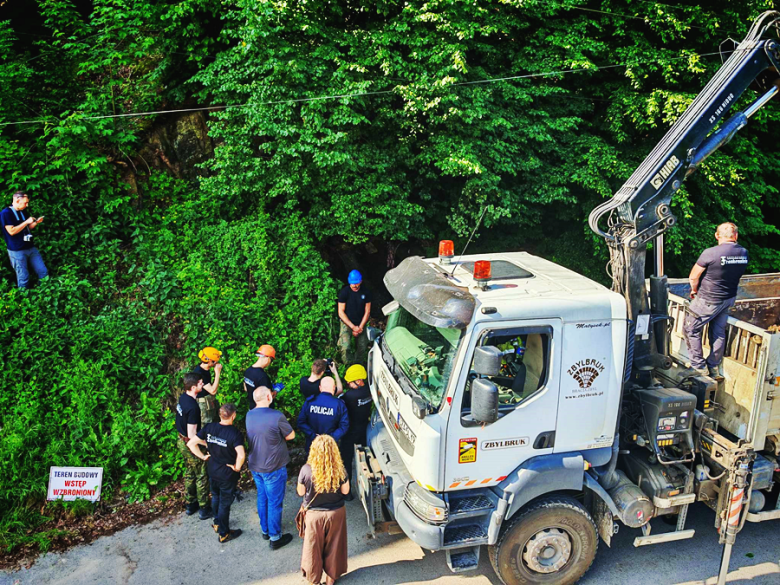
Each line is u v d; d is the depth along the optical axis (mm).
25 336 7391
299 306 8656
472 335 4496
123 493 6633
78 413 6965
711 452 5082
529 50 9328
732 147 10672
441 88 8227
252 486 6891
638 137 10438
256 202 9539
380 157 9008
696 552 5664
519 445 4777
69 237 8617
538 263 5801
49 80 9344
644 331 5273
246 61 8523
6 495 6195
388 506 5371
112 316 7895
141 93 9609
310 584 5242
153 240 9109
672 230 9641
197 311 8148
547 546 5027
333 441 5008
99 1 9062
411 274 5352
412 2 8406
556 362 4691
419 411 4531
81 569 5543
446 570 5500
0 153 8383
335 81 8461
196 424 5984
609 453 5074
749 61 5219
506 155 9164
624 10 9672
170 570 5520
